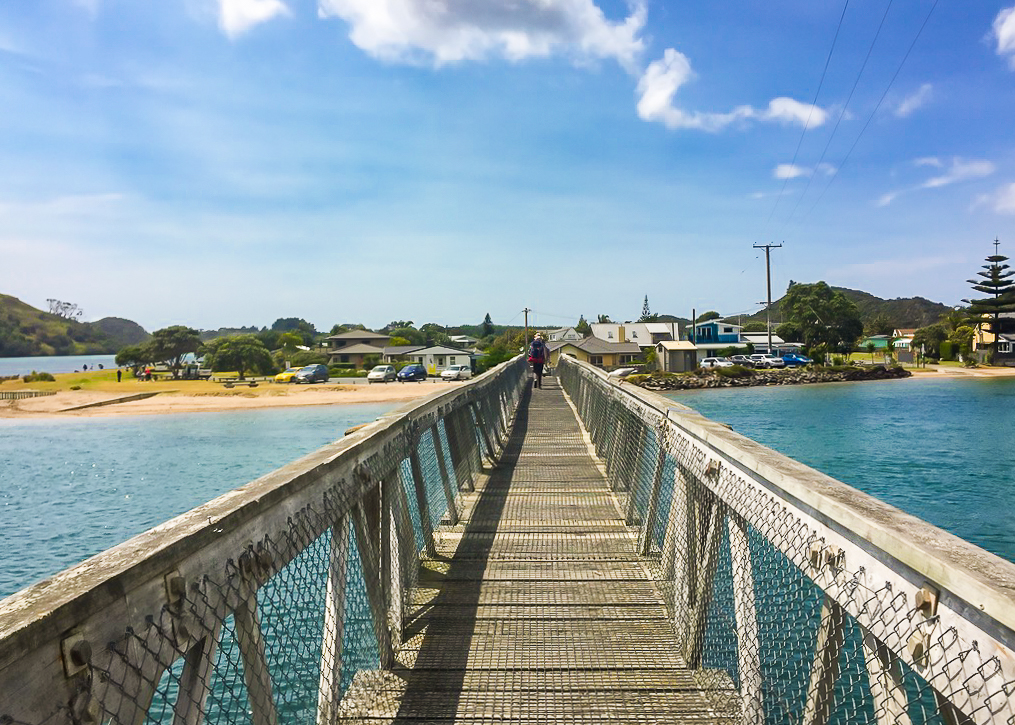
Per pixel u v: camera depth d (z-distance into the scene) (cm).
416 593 449
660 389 5700
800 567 199
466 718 307
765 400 4541
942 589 129
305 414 4084
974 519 1389
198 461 2342
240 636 189
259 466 2211
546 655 366
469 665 355
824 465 2067
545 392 2159
